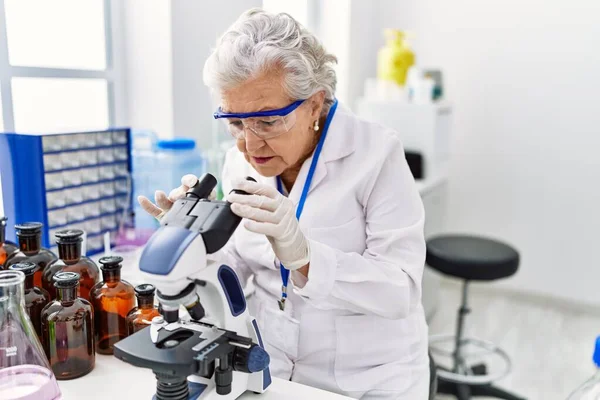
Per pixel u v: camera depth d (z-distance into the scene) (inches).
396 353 46.4
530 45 119.6
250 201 31.8
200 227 29.1
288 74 38.0
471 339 99.2
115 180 62.4
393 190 44.3
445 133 120.3
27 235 42.8
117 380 36.9
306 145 45.7
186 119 75.6
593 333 112.1
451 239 96.0
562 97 118.6
